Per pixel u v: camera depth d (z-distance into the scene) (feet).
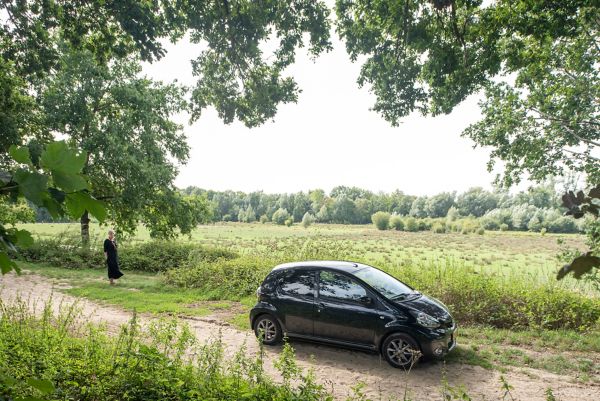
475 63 43.45
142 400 16.19
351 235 301.22
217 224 498.69
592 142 55.36
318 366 26.86
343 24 49.70
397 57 47.98
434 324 26.55
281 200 586.86
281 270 31.71
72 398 15.90
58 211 3.86
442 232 362.74
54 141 3.76
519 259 133.28
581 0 36.19
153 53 40.19
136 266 73.05
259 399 16.22
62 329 22.89
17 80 56.59
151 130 90.99
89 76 85.46
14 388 7.87
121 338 19.89
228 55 47.80
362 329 27.81
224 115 52.29
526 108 61.52
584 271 4.02
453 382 24.50
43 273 61.62
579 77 57.21
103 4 38.50
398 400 21.74
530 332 34.45
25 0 39.29
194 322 37.55
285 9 45.62
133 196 85.61
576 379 25.55
